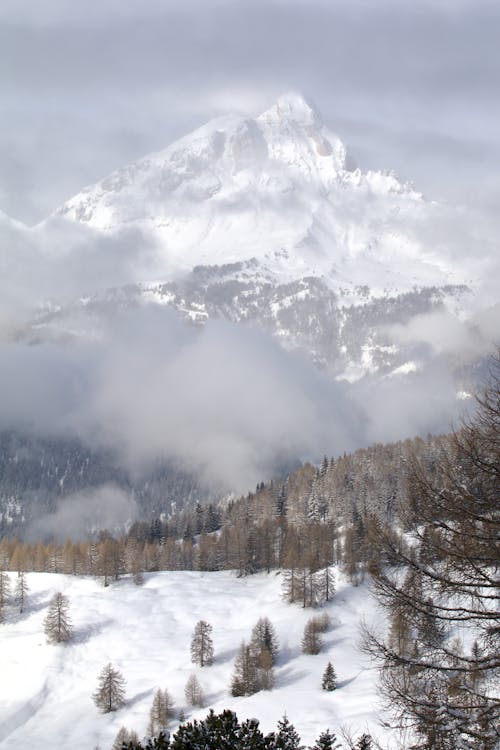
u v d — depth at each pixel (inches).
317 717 2004.2
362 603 4200.3
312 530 5280.5
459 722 541.6
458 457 634.2
